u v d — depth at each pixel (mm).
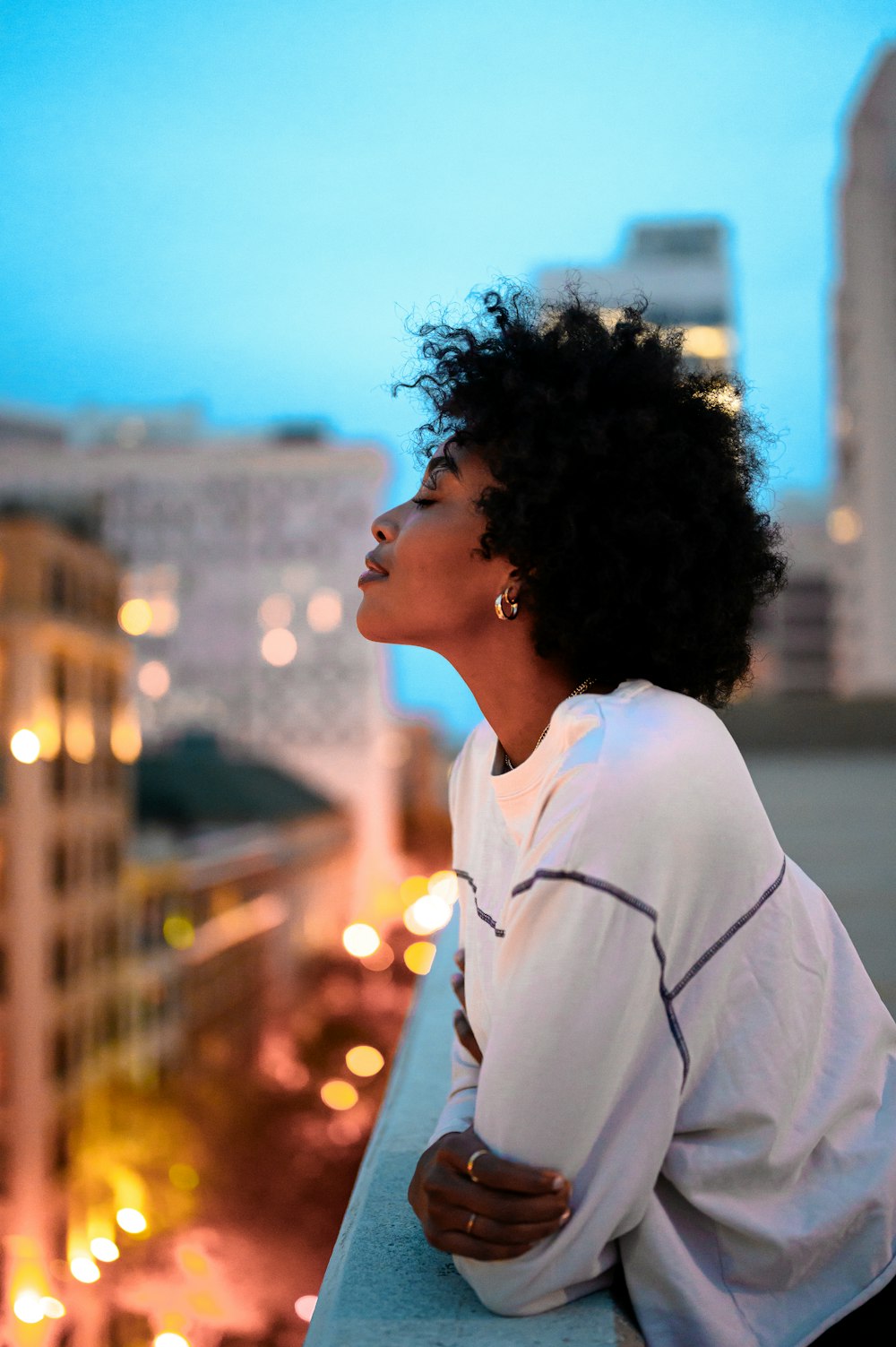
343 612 67500
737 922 1028
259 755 67188
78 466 67562
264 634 67688
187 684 67750
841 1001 1184
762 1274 1040
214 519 67375
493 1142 986
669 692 1112
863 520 53156
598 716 1055
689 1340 1011
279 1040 46375
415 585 1186
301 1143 25391
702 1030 1016
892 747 14336
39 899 26406
